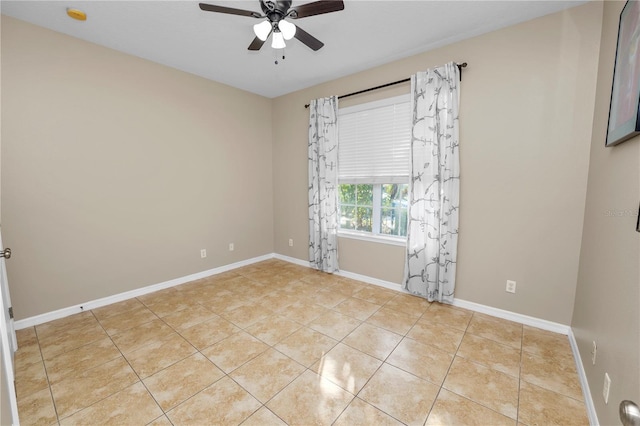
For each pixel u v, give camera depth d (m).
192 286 3.43
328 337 2.30
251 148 4.24
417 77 2.83
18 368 1.91
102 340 2.25
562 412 1.55
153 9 2.16
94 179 2.75
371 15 2.24
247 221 4.27
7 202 2.30
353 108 3.45
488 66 2.50
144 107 3.06
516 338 2.26
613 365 1.24
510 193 2.47
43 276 2.51
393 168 3.18
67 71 2.54
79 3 2.08
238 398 1.66
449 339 2.26
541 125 2.29
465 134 2.66
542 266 2.37
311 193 3.95
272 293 3.21
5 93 2.25
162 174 3.26
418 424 1.48
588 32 2.07
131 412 1.55
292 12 1.86
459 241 2.79
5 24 2.22
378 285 3.44
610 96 1.62
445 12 2.20
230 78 3.62
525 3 2.08
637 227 1.05
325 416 1.53
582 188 2.16
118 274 2.97
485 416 1.52
